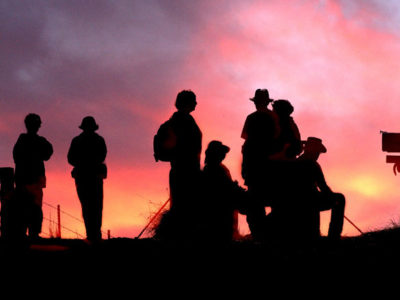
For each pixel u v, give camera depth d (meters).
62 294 9.76
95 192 13.62
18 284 9.94
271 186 11.88
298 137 12.42
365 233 12.31
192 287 9.88
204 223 11.55
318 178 11.87
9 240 12.68
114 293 9.78
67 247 11.32
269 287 9.88
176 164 11.99
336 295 9.73
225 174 11.78
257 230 11.80
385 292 9.75
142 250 10.86
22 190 13.48
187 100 12.28
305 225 11.70
